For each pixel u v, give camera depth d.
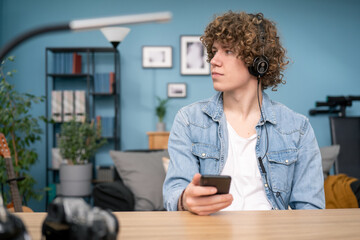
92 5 4.88
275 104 1.40
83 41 4.88
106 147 4.88
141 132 4.91
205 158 1.31
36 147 4.82
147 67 4.90
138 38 4.91
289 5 4.98
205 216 0.85
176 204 1.06
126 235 0.67
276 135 1.33
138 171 2.99
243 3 4.94
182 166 1.26
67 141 4.25
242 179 1.30
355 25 5.02
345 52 5.02
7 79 4.84
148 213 0.88
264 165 1.30
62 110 4.56
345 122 4.18
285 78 4.98
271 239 0.65
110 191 2.85
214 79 1.29
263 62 1.25
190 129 1.35
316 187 1.29
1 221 0.42
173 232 0.69
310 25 5.00
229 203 0.86
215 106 1.37
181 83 4.91
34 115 4.85
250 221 0.80
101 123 4.64
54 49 4.62
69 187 4.18
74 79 4.88
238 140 1.32
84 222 0.45
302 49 4.99
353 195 2.89
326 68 5.01
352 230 0.72
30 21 4.86
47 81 4.75
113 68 4.90
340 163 4.06
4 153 2.55
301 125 1.36
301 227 0.74
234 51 1.24
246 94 1.33
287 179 1.31
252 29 1.23
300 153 1.33
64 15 4.87
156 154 3.16
